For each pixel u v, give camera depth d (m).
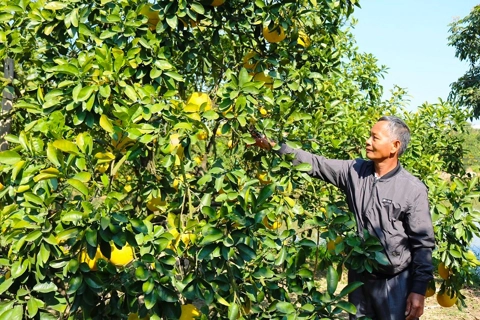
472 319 6.10
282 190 2.67
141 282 2.02
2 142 2.93
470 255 3.22
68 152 2.00
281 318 2.11
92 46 2.59
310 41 3.25
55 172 1.96
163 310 2.04
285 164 2.67
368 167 2.76
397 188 2.58
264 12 2.73
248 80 2.39
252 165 3.26
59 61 2.34
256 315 2.18
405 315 2.60
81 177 1.94
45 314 2.01
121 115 2.14
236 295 2.11
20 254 1.97
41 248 1.90
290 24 2.82
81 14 2.48
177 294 2.10
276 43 3.01
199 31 3.01
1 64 3.33
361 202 2.70
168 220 2.30
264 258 2.34
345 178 2.83
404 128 2.63
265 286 2.26
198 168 3.01
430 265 2.52
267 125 2.57
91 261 2.18
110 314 2.12
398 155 2.65
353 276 2.72
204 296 2.04
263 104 2.64
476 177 3.20
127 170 3.46
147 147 2.37
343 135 4.26
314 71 3.33
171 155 2.22
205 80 3.68
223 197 2.28
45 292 1.98
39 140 2.16
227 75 2.48
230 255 1.98
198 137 2.49
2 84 2.95
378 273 2.62
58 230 1.90
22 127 3.42
